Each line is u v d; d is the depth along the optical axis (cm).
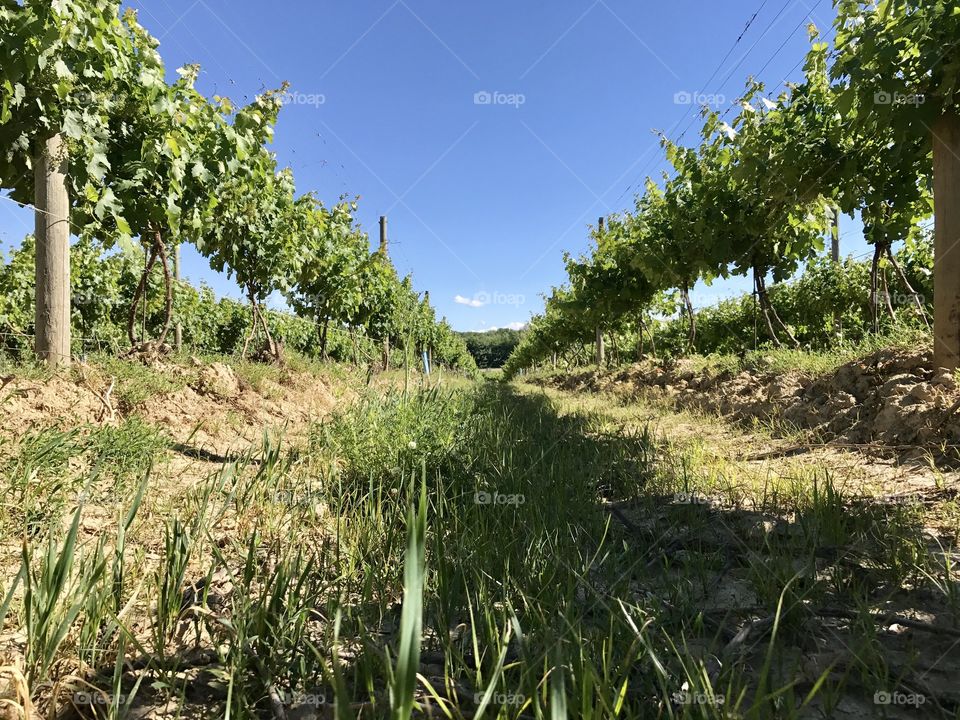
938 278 484
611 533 271
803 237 899
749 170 799
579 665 133
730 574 225
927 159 609
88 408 432
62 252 496
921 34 472
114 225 602
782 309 1741
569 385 1892
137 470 331
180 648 163
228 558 234
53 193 493
